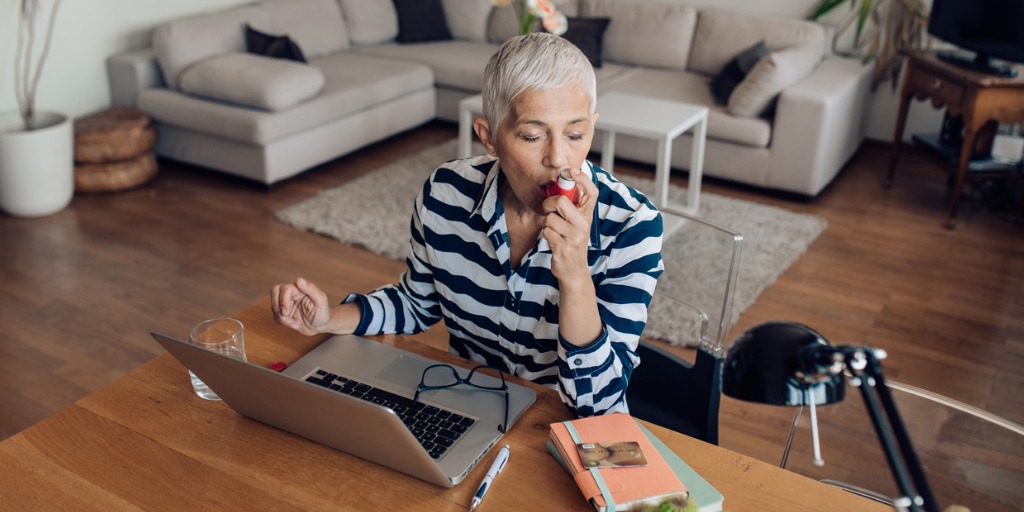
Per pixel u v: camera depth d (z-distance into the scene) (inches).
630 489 40.2
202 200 154.5
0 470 42.8
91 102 170.6
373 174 166.7
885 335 113.2
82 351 106.2
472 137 191.6
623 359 48.4
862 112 178.5
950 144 162.4
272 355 53.7
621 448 43.0
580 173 42.9
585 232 42.4
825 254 137.7
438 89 196.4
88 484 41.8
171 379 51.3
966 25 153.4
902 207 158.6
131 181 157.5
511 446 44.9
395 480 42.4
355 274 128.0
